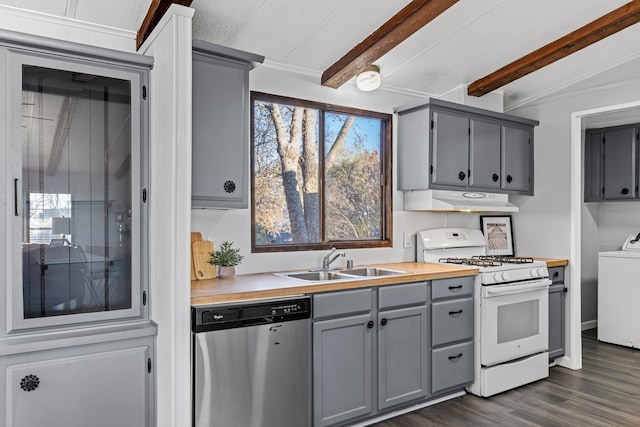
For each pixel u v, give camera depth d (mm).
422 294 2930
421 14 2477
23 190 1938
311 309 2439
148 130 2234
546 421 2766
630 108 3475
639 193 4562
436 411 2928
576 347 3773
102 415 2045
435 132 3381
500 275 3234
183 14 2000
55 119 2020
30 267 1957
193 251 2635
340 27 2666
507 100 4277
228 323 2141
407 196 3656
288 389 2330
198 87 2359
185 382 2006
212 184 2410
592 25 2932
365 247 3457
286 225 3164
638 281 4332
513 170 3902
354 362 2619
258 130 3045
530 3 2693
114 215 2160
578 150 3807
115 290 2156
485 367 3162
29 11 2221
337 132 3422
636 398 3129
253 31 2645
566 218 3855
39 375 1902
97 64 2100
